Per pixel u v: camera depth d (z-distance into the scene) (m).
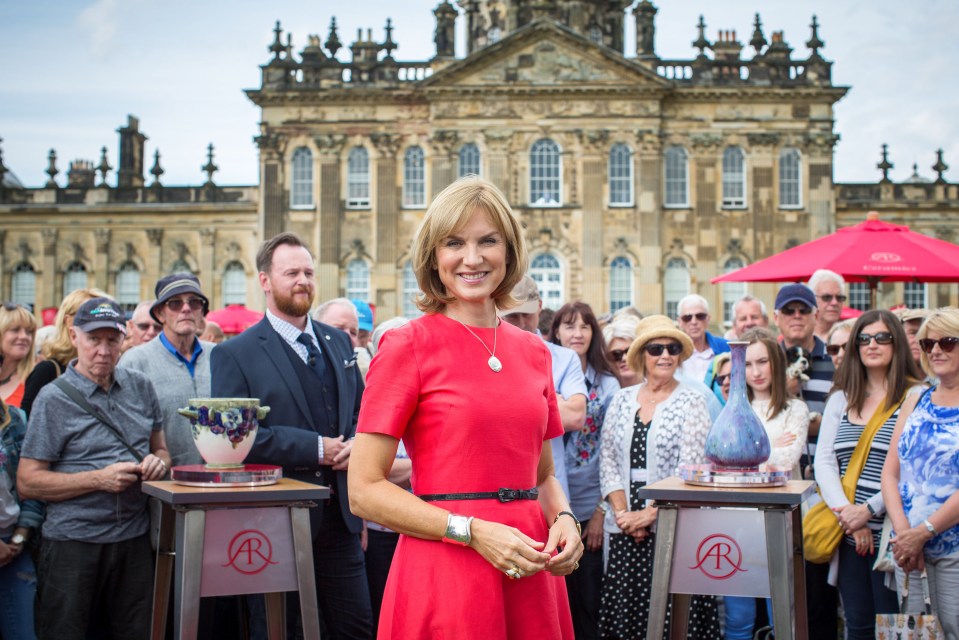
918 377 9.71
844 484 9.69
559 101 55.78
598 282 55.12
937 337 8.66
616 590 9.68
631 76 55.53
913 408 9.16
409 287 56.16
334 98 56.56
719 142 55.81
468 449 4.99
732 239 55.50
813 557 9.74
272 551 6.57
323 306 12.03
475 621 4.85
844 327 11.67
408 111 56.56
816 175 55.69
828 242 16.17
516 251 5.29
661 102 55.81
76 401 8.73
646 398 10.10
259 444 7.94
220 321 33.78
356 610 8.27
